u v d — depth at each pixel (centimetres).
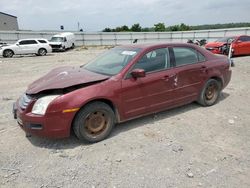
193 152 343
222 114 491
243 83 784
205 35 3838
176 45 464
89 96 351
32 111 344
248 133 404
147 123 446
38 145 370
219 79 537
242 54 1549
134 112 407
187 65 469
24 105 353
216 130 416
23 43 2133
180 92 463
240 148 354
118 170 303
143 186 271
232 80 831
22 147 365
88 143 374
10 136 401
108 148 358
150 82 412
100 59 475
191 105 544
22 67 1308
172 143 370
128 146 363
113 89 373
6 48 2034
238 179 283
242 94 646
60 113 337
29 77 978
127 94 389
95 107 362
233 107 535
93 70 432
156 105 432
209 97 531
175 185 272
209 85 519
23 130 384
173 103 460
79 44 3903
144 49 420
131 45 468
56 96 342
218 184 274
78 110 348
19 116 357
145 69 412
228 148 354
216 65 520
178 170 301
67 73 411
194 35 3959
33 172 301
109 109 378
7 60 1752
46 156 339
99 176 291
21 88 770
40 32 3575
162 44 446
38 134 345
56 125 340
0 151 352
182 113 495
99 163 319
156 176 289
